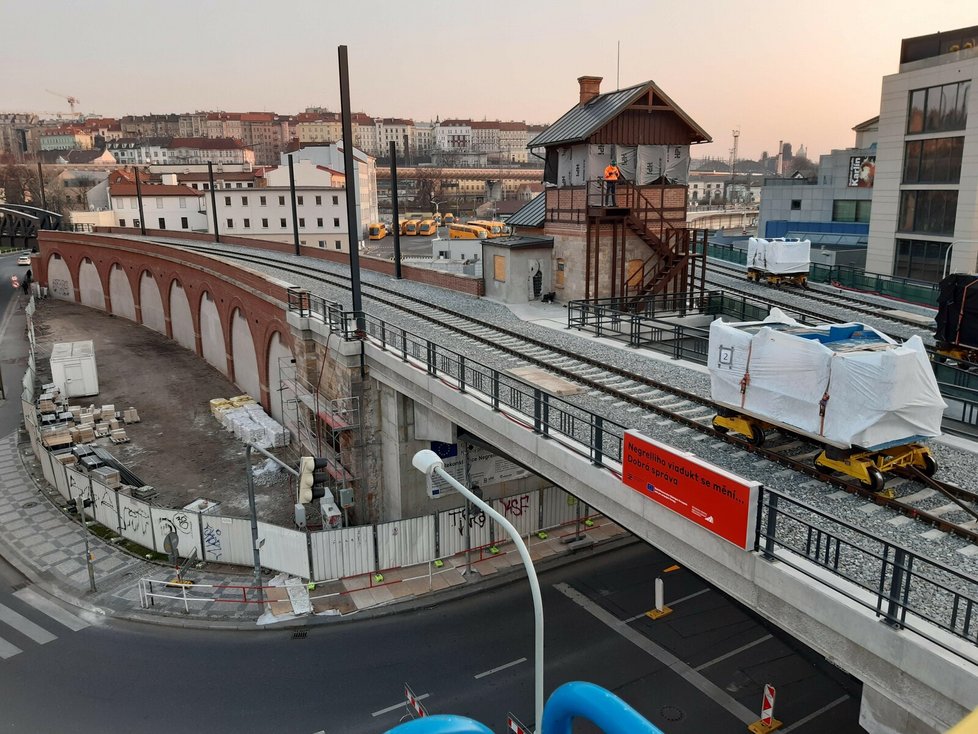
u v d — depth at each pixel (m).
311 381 25.55
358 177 102.81
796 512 10.43
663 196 28.33
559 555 20.16
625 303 27.19
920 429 10.64
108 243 58.75
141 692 14.87
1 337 52.47
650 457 10.37
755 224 119.38
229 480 26.89
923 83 37.88
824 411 10.81
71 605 18.52
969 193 35.66
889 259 41.28
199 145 189.88
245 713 14.12
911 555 7.02
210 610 17.92
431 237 114.25
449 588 18.61
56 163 173.38
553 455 13.02
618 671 15.09
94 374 38.31
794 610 8.56
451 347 21.77
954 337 20.92
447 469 21.19
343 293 32.38
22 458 29.06
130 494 24.66
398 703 14.31
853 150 59.56
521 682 14.86
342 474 22.81
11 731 13.73
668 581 18.86
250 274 32.44
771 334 11.75
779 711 13.68
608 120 26.48
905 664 7.09
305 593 18.50
